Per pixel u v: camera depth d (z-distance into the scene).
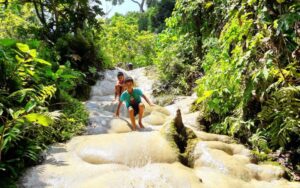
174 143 4.31
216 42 7.36
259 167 4.02
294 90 3.79
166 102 7.57
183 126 4.64
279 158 4.39
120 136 4.55
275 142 4.12
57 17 10.33
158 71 9.30
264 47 4.52
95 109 6.55
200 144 4.40
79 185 3.43
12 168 3.56
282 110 4.21
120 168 3.80
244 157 4.34
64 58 8.91
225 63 5.56
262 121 4.84
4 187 3.36
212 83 5.76
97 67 9.79
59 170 3.79
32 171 3.76
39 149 4.28
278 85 4.55
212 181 3.59
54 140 4.75
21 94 4.59
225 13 7.18
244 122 4.97
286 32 4.32
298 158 4.28
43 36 9.85
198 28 9.26
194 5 8.95
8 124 3.43
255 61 4.64
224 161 4.00
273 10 4.15
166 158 4.02
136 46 18.42
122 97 5.59
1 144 3.43
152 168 3.70
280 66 4.18
